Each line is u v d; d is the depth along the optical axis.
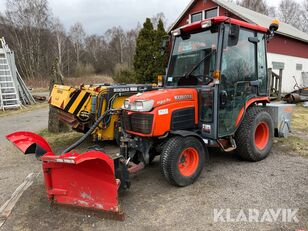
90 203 3.10
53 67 7.51
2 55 12.66
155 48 12.56
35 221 3.04
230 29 3.95
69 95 5.43
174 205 3.27
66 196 3.22
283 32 15.00
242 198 3.37
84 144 6.11
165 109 3.69
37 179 4.23
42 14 36.62
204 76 4.11
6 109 12.34
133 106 3.79
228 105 4.17
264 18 18.00
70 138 6.67
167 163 3.56
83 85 5.71
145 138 3.81
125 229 2.83
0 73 12.27
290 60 16.14
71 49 49.03
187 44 4.39
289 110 6.02
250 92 4.61
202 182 3.88
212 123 3.98
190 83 4.30
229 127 4.23
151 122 3.60
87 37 54.84
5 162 5.11
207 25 3.94
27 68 36.41
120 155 3.59
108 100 5.25
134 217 3.04
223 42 3.97
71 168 3.09
